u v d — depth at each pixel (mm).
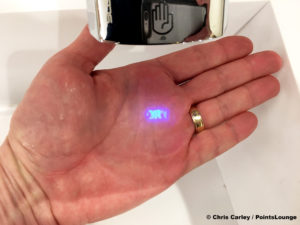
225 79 190
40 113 155
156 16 110
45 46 190
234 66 189
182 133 186
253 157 198
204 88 192
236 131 188
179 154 183
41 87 154
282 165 174
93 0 113
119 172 174
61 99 154
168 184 180
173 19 111
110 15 110
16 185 170
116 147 176
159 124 182
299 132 161
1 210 169
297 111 164
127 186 174
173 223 220
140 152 179
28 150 160
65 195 169
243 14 193
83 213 172
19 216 171
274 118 182
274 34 179
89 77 162
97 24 113
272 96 184
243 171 207
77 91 155
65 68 153
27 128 157
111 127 175
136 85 184
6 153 169
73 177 169
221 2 115
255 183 196
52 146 158
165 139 182
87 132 164
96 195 171
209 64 194
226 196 225
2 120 228
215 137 188
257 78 189
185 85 195
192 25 113
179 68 195
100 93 168
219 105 190
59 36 185
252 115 191
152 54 217
